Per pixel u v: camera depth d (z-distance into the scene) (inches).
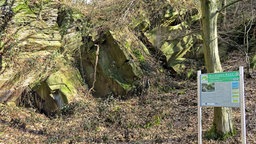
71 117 416.8
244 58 533.3
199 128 231.6
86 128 363.9
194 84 496.7
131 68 493.7
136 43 545.0
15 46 498.0
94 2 566.3
